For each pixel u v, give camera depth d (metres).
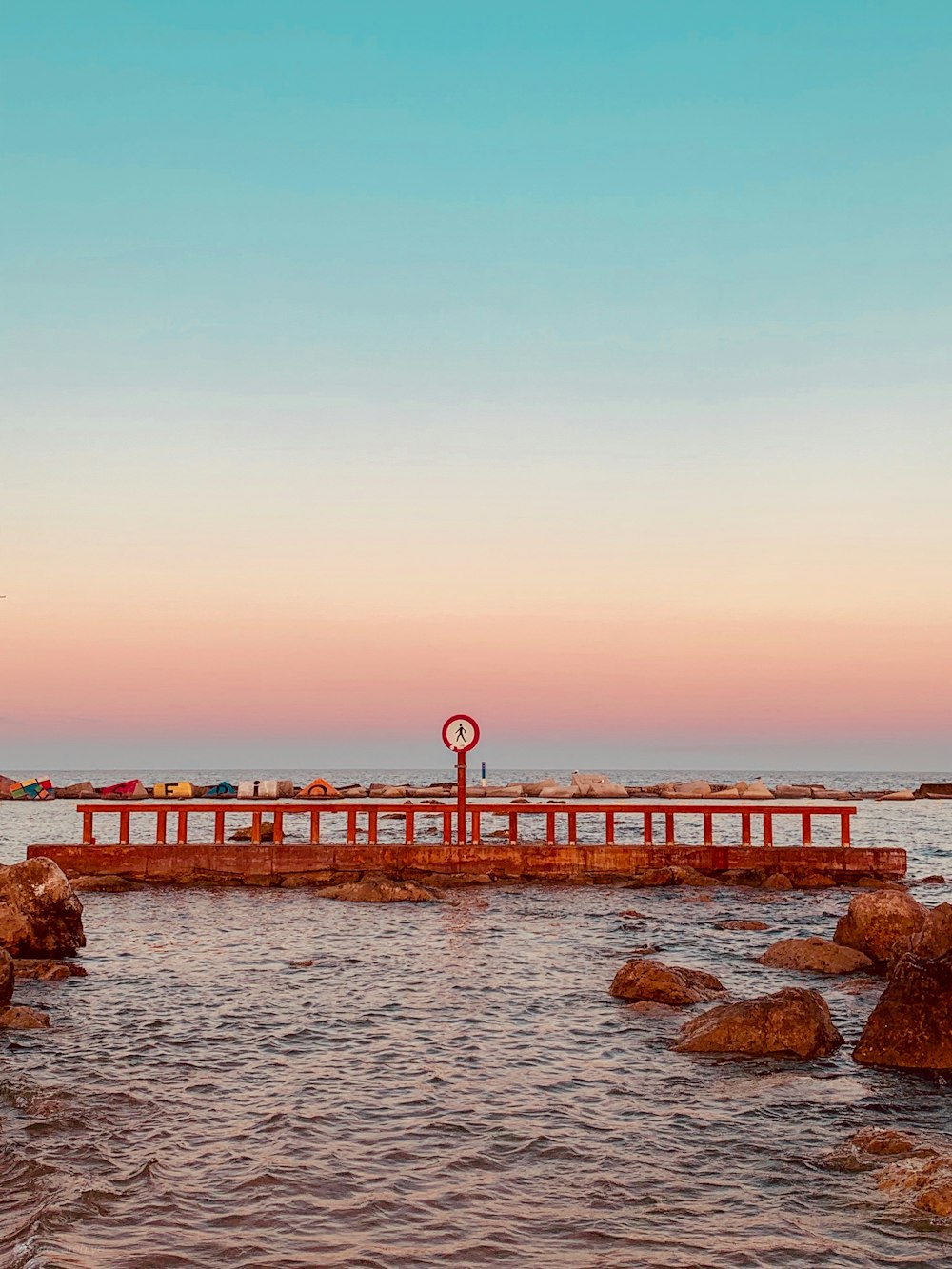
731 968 21.52
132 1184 10.35
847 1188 10.35
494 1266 8.78
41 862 23.56
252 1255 8.93
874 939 22.09
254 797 98.19
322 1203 9.98
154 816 79.00
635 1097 13.13
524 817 78.12
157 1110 12.56
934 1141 11.42
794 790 115.81
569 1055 15.02
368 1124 12.14
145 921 28.16
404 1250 9.05
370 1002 18.41
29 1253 8.82
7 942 22.25
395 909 30.36
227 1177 10.57
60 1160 10.97
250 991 19.34
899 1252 9.02
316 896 32.81
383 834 58.97
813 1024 15.12
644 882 35.16
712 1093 13.27
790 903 31.97
